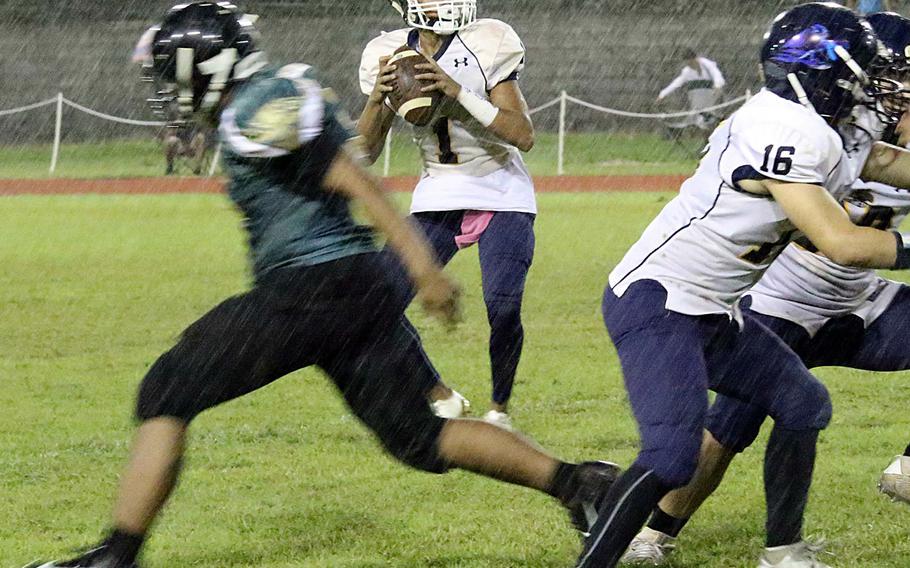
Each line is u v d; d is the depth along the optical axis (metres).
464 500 9.12
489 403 12.17
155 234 26.42
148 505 6.39
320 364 6.84
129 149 48.41
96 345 15.33
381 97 11.16
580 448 10.47
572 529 8.38
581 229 26.36
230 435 10.96
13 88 51.16
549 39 52.22
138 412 6.51
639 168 41.59
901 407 11.70
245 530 8.52
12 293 19.22
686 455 6.64
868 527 8.45
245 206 6.63
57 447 10.71
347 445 10.65
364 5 52.12
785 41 6.62
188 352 6.44
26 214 30.61
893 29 6.88
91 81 51.41
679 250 6.91
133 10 52.00
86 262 22.55
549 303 17.81
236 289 19.47
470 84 11.17
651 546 7.99
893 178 7.06
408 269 6.52
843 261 6.40
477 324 16.30
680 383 6.71
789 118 6.51
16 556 8.02
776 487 7.23
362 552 8.09
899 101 6.84
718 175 6.74
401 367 6.83
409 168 39.38
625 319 6.96
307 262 6.50
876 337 8.18
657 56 51.72
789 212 6.48
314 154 6.37
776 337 7.28
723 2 51.56
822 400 7.06
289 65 6.67
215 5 6.70
